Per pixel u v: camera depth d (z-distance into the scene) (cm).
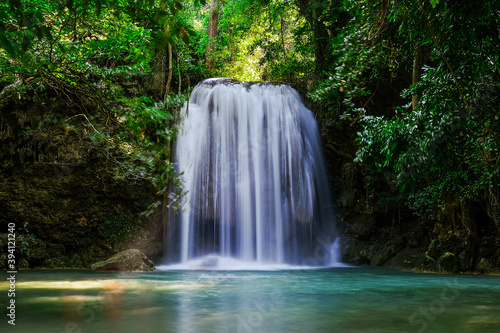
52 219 1931
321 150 2397
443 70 744
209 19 3006
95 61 817
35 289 1120
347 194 2314
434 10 688
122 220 2052
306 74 2633
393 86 2259
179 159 2095
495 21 693
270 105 2264
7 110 1817
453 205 1831
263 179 2169
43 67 571
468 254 1764
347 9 699
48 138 1905
